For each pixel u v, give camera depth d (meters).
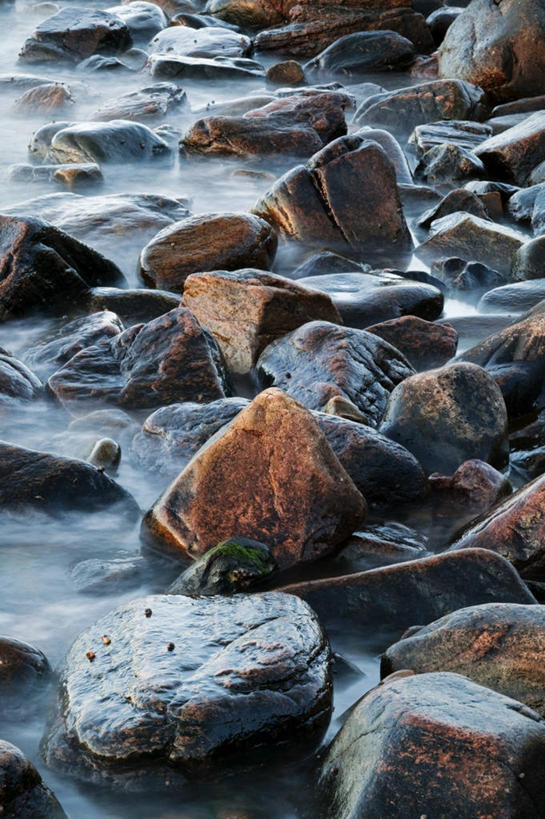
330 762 3.70
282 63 18.12
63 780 3.82
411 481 5.80
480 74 16.00
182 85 18.22
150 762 3.78
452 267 9.62
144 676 3.96
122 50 20.25
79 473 5.77
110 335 7.68
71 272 8.59
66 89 16.00
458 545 5.25
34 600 5.00
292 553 5.19
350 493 5.29
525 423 6.79
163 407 6.55
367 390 6.78
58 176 12.01
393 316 8.30
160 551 5.38
